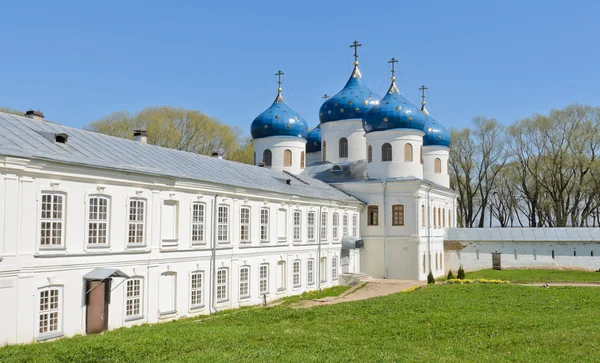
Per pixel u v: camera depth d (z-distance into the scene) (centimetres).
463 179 10506
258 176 4934
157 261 3322
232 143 9769
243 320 3109
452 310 3391
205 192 3759
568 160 8725
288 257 4838
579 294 4300
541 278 5991
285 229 4825
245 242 4203
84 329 2809
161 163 3628
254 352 2105
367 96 7244
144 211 3244
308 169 7169
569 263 6800
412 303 3731
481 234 7156
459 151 10156
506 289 4709
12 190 2475
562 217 8819
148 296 3241
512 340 2370
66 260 2727
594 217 9975
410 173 6438
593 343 2239
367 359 2025
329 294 5012
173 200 3475
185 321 3262
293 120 7012
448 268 7238
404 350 2219
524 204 10612
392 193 6341
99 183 2930
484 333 2592
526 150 9338
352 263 6131
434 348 2284
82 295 2809
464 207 10175
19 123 3067
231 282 4019
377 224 6378
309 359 1997
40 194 2614
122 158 3303
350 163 7019
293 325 2870
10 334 2442
